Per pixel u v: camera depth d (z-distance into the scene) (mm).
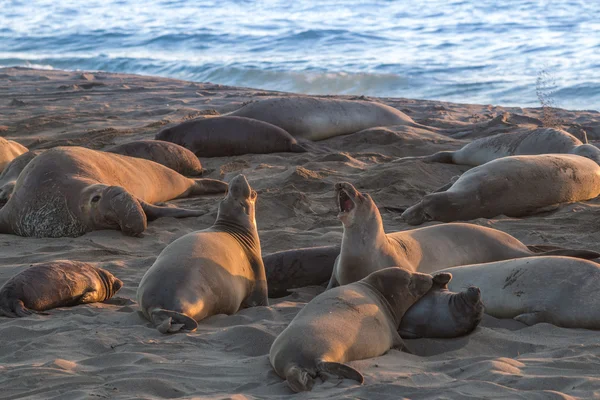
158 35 150000
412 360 19203
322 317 18484
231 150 53406
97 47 145000
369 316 19281
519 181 37531
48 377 17562
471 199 36594
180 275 22469
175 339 20516
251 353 19656
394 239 26359
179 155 48562
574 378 16859
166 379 17312
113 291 26281
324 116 58562
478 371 17750
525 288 22766
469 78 97312
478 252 28031
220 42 138375
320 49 124938
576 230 34344
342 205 24547
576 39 119312
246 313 23656
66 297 24625
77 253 31172
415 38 129875
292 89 99750
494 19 143625
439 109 71812
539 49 113188
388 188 41750
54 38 157500
